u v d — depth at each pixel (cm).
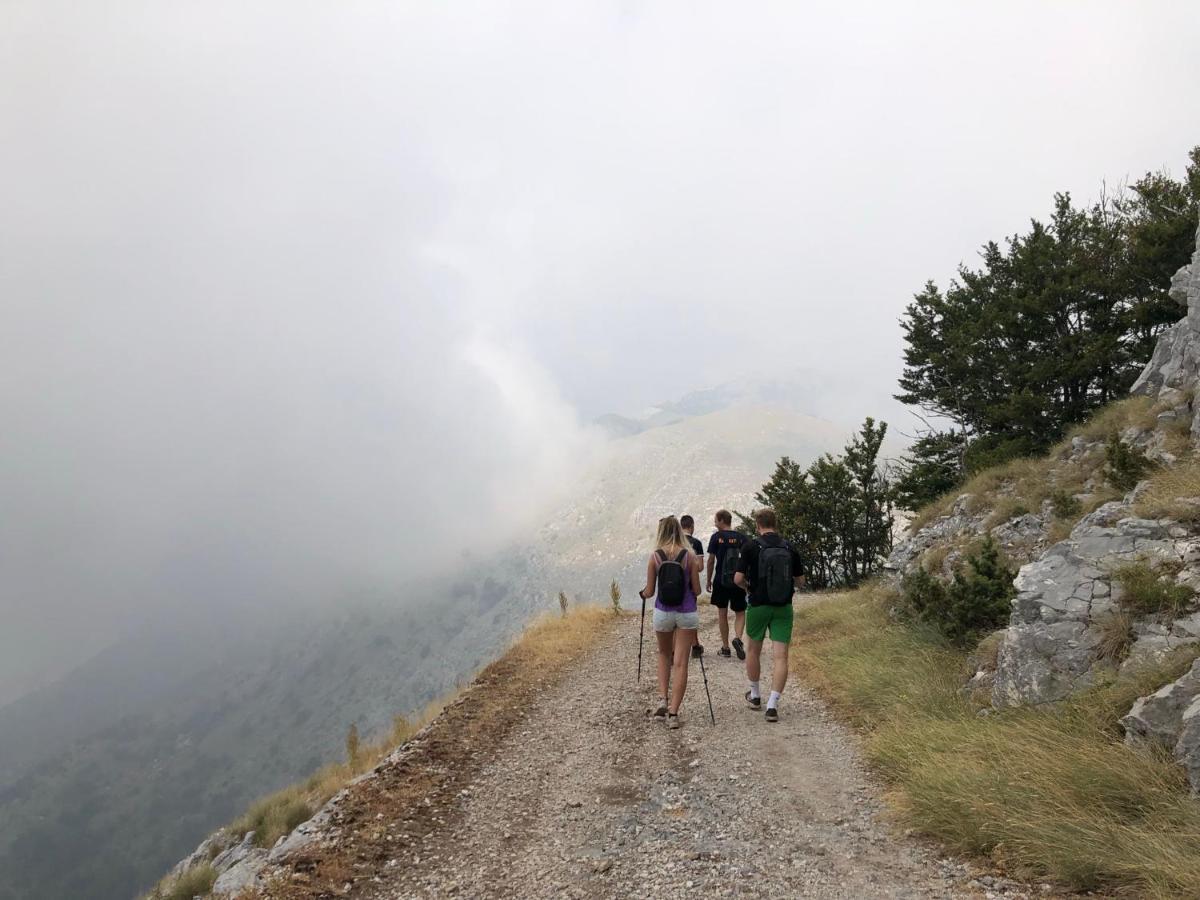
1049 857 421
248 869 641
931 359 2786
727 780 654
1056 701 613
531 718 970
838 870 461
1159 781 460
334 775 1459
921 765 581
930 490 2728
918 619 1042
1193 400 1130
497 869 523
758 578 844
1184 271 1371
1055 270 2361
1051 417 2288
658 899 446
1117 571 664
